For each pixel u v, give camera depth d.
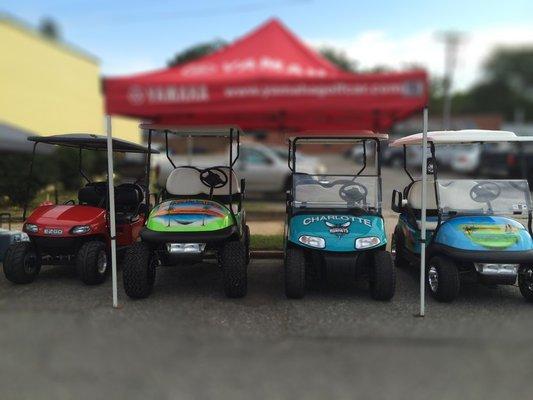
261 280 6.26
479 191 5.83
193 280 6.19
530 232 5.50
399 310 5.11
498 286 5.97
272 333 4.49
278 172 13.49
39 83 15.20
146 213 6.32
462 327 4.63
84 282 5.82
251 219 10.43
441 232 5.46
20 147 10.02
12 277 5.81
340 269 5.11
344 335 4.45
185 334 4.45
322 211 5.87
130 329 4.55
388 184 17.39
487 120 25.94
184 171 6.29
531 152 14.95
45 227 5.87
